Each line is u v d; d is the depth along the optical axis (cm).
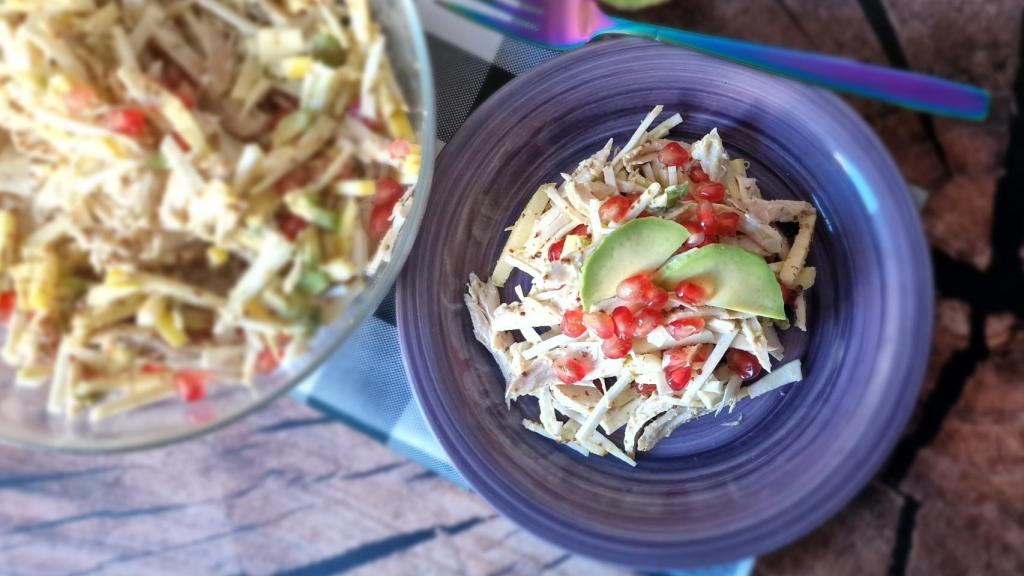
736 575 32
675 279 30
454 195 32
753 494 30
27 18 25
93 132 24
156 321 25
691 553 29
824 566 31
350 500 33
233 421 27
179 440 27
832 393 30
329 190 26
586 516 30
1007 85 32
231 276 26
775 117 31
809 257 31
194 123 24
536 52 34
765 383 31
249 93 26
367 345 34
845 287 30
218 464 34
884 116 32
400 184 28
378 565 33
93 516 34
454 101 34
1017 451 30
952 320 31
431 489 33
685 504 30
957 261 32
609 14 34
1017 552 30
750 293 30
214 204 24
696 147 31
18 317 25
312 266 26
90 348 26
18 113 25
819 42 33
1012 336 31
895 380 28
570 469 31
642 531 29
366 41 26
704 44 31
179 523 34
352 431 34
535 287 32
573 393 32
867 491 32
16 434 27
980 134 32
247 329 26
